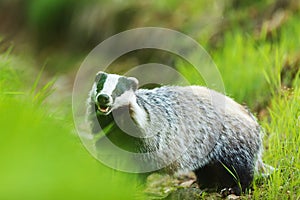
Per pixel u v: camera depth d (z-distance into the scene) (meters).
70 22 25.06
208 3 21.27
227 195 10.41
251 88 14.39
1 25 26.72
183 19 21.58
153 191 11.14
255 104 14.07
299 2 18.42
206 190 10.73
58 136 6.28
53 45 25.09
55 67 22.53
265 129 12.16
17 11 26.66
